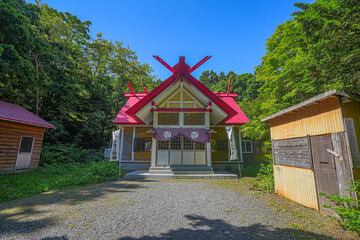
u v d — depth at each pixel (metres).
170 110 10.62
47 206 4.85
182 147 10.59
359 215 3.12
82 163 14.40
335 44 3.84
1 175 9.32
